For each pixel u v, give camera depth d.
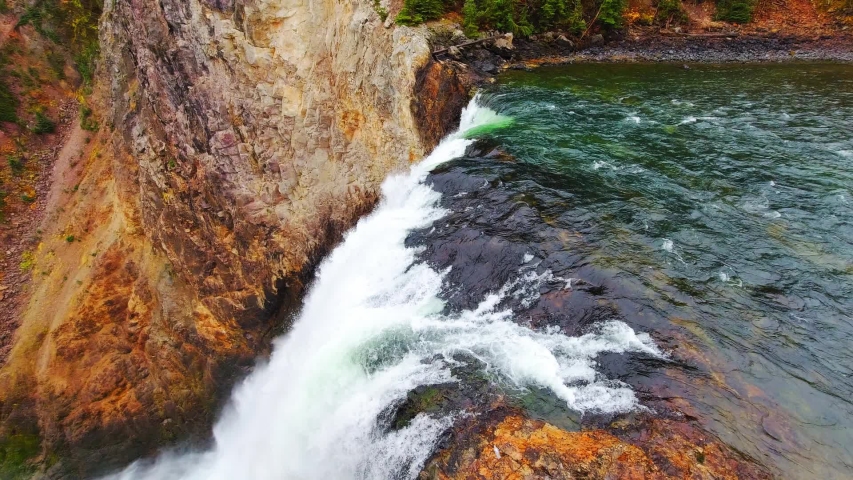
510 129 24.33
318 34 27.62
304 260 27.75
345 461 14.49
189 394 32.19
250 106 28.66
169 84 32.62
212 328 31.59
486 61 33.41
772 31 38.94
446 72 27.58
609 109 26.86
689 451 9.53
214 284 31.53
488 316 14.49
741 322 12.62
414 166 24.39
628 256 15.11
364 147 26.20
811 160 20.78
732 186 18.94
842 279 13.99
